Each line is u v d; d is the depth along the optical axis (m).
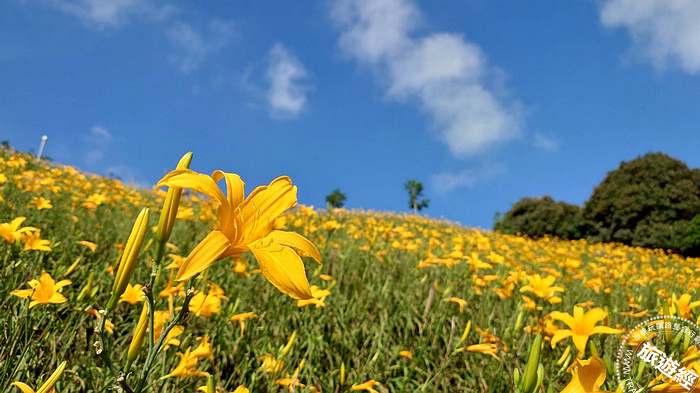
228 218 1.26
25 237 2.91
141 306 3.52
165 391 2.30
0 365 2.28
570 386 1.11
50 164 14.26
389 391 3.23
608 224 27.30
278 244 1.30
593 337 2.98
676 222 24.64
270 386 2.63
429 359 3.50
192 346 3.09
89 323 3.00
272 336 3.71
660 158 26.30
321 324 3.88
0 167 7.50
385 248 6.78
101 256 4.80
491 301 4.69
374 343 3.62
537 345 1.27
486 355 3.48
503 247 8.55
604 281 5.71
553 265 8.73
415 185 56.00
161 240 1.14
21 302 2.75
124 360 2.46
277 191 1.42
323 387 3.09
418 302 4.59
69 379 2.33
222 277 4.47
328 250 5.88
